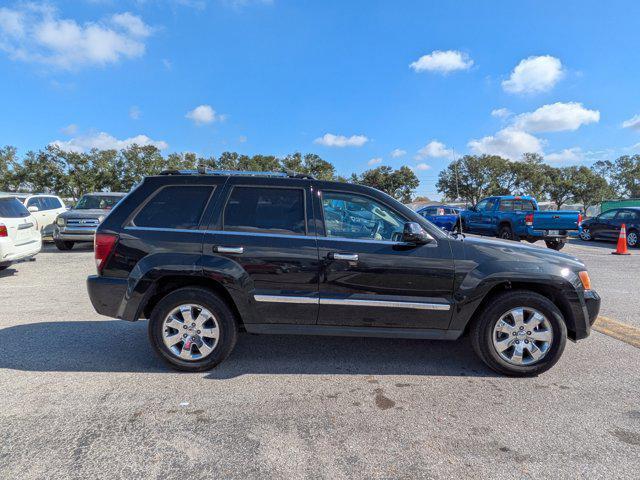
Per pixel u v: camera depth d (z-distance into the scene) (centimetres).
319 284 360
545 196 6612
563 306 373
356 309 360
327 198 378
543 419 296
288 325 368
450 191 5875
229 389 338
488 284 358
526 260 366
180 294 362
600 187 6431
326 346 439
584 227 1736
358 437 271
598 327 508
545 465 244
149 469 236
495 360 364
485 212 1605
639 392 339
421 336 370
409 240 353
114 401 315
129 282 361
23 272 875
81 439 265
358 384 351
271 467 240
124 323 508
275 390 338
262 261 359
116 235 367
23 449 253
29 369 372
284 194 377
